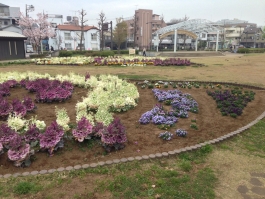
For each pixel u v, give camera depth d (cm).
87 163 397
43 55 3192
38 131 441
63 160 404
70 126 518
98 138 461
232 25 8169
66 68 1775
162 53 3731
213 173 377
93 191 324
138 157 411
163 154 422
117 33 5253
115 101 637
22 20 3909
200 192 329
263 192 334
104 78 980
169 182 349
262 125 584
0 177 353
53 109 659
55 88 757
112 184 338
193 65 2005
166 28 4422
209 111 682
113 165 388
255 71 1620
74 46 5378
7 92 788
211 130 546
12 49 2698
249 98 809
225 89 992
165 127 538
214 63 2238
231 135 511
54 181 345
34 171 368
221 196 323
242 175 375
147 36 6312
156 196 317
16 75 998
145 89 938
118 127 442
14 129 478
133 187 335
